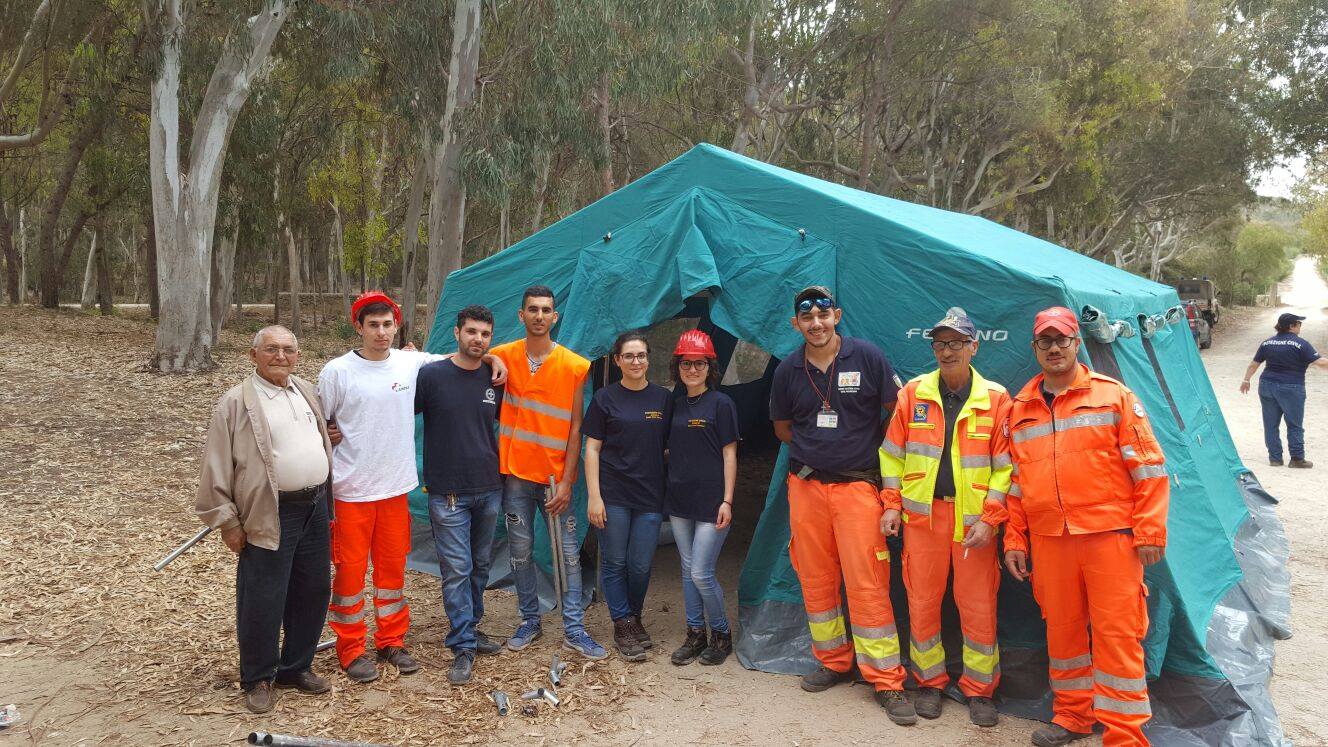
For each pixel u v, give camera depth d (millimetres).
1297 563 6277
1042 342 3549
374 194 26781
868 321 4703
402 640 4508
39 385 13172
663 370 6812
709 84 24406
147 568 5785
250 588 3787
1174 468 4672
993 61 23984
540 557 5656
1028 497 3637
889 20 22141
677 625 5195
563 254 5898
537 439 4605
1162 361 5906
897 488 4039
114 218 37812
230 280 28531
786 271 4863
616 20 16031
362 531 4215
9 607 5047
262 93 20297
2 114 21641
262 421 3730
